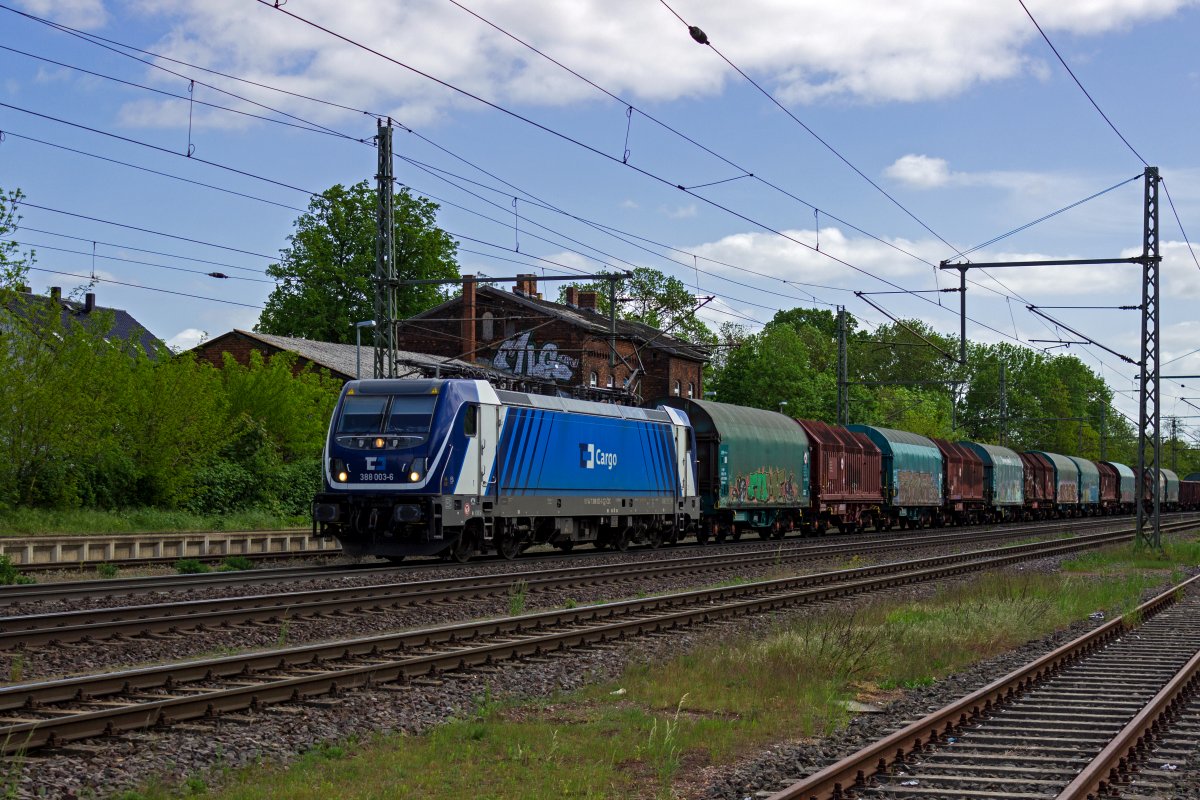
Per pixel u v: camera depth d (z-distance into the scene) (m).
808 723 10.78
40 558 27.05
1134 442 139.12
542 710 11.60
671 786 8.84
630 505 31.38
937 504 52.28
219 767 9.03
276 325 71.62
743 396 81.50
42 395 31.72
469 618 17.86
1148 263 33.31
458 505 25.09
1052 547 36.12
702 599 20.61
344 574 22.69
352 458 24.98
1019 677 12.71
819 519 43.84
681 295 90.19
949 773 9.06
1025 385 123.94
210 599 18.00
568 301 71.38
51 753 9.09
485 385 26.33
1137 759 9.47
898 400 93.50
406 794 8.48
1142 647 16.27
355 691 11.85
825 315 130.75
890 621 18.22
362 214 71.62
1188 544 37.78
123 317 80.38
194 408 35.94
